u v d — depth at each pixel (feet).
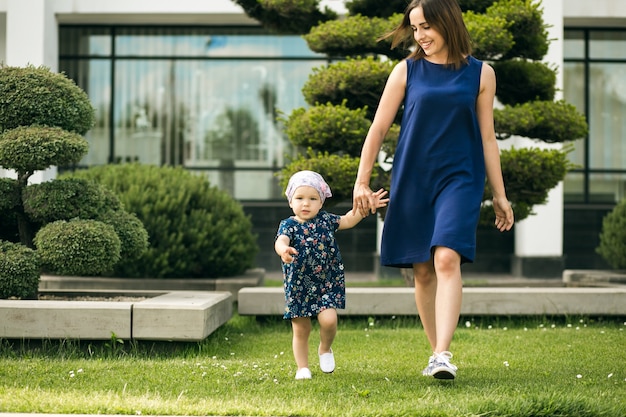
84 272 18.57
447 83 13.09
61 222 18.62
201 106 43.96
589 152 43.57
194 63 43.96
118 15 41.68
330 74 24.04
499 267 42.55
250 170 43.86
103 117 43.86
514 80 25.68
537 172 23.77
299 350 13.83
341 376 13.83
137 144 43.93
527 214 25.45
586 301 22.38
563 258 39.91
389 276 39.60
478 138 13.26
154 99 43.93
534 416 10.72
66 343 16.85
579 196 43.47
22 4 39.40
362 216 13.89
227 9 41.11
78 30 43.70
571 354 17.08
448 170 12.93
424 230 13.09
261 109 43.93
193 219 28.48
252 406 11.16
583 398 11.32
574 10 41.16
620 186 43.60
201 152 43.93
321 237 13.61
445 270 12.44
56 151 18.47
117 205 20.97
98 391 12.69
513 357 16.67
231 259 28.14
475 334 20.17
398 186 13.19
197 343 17.44
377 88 24.06
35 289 18.47
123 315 16.85
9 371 14.37
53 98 19.29
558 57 39.09
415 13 13.08
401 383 13.12
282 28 27.14
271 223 42.98
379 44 24.91
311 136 23.84
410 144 13.08
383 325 22.30
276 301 22.15
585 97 43.65
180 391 12.67
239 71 43.96
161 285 26.89
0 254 18.13
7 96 19.03
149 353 17.19
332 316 13.48
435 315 13.58
